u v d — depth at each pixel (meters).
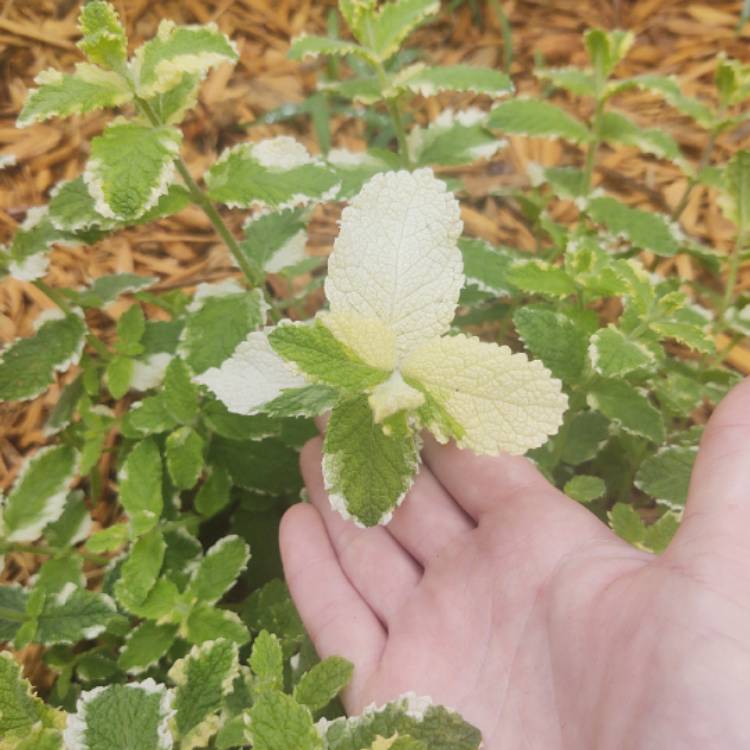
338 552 0.23
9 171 0.39
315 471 0.24
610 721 0.16
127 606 0.23
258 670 0.17
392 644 0.21
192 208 0.40
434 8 0.27
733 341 0.29
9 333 0.35
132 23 0.45
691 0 0.47
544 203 0.34
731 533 0.16
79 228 0.24
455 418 0.17
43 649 0.29
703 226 0.40
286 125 0.44
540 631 0.19
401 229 0.18
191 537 0.27
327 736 0.17
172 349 0.29
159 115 0.22
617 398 0.23
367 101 0.27
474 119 0.30
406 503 0.22
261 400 0.20
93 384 0.28
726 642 0.15
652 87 0.29
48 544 0.27
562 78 0.29
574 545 0.20
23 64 0.43
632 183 0.42
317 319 0.17
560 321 0.23
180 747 0.19
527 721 0.18
